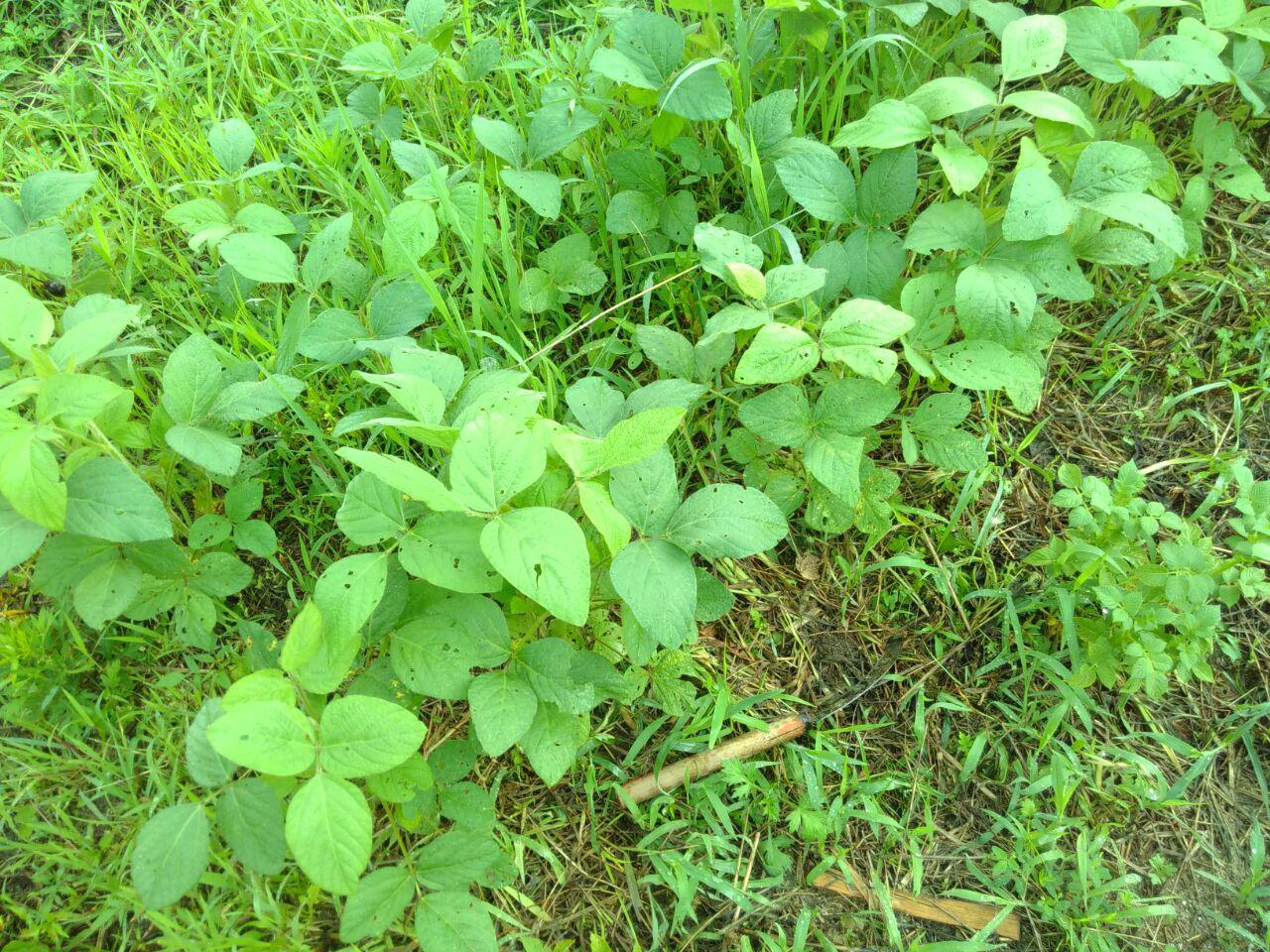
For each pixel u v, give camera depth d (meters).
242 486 0.68
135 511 0.57
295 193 0.87
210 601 0.65
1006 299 0.69
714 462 0.78
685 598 0.58
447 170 0.83
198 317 0.82
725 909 0.66
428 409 0.58
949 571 0.76
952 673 0.74
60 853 0.62
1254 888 0.67
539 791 0.68
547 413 0.74
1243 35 0.81
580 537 0.53
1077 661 0.71
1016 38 0.72
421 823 0.62
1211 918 0.67
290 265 0.70
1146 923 0.66
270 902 0.59
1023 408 0.73
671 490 0.61
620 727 0.71
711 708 0.71
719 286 0.82
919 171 0.87
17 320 0.60
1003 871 0.67
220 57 0.96
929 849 0.69
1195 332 0.84
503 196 0.78
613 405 0.67
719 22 0.90
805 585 0.77
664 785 0.68
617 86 0.84
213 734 0.48
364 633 0.60
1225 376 0.83
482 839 0.58
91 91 0.94
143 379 0.78
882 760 0.71
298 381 0.68
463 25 0.95
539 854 0.66
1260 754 0.72
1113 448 0.82
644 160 0.80
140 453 0.69
